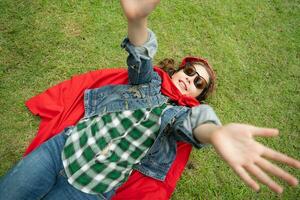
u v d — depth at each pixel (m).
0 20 2.29
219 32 2.57
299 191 2.18
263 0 2.76
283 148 2.30
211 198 2.11
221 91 2.39
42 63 2.25
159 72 1.93
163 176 1.90
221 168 2.19
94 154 1.66
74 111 2.06
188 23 2.55
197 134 1.33
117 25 2.44
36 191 1.66
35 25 2.33
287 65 2.57
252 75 2.48
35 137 1.99
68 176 1.67
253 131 1.06
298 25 2.73
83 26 2.39
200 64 2.01
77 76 2.15
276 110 2.41
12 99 2.12
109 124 1.72
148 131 1.68
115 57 2.36
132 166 1.71
